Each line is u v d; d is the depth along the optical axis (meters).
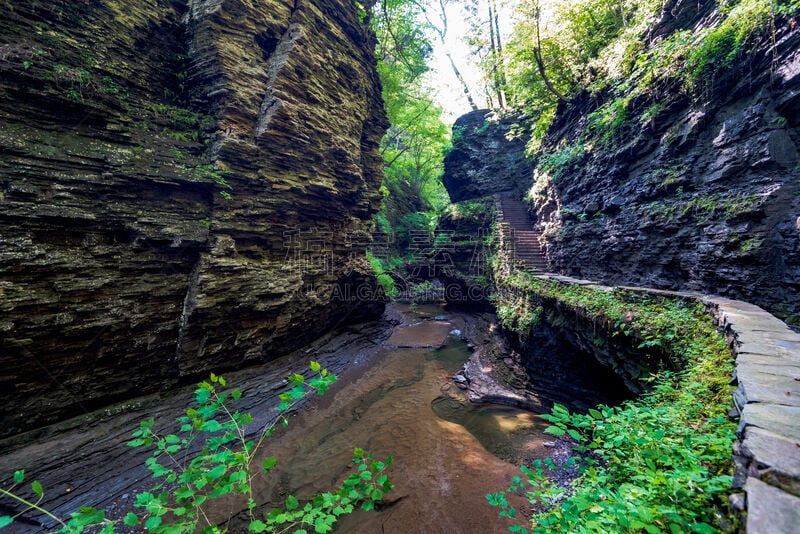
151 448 7.21
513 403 10.71
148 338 8.18
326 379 2.46
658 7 9.55
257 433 8.49
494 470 7.52
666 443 2.71
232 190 9.62
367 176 17.08
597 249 11.46
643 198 9.23
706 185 7.35
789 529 1.33
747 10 6.27
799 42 5.64
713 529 1.74
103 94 7.82
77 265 7.10
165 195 8.53
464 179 25.55
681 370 4.65
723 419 2.80
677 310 5.81
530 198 19.64
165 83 9.57
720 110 7.24
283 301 10.87
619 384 7.81
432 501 6.61
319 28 12.14
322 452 8.12
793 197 5.61
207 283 8.80
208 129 9.63
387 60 24.48
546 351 10.52
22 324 6.39
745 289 6.05
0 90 6.55
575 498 2.29
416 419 9.77
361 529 6.02
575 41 13.83
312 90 11.59
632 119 9.97
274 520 2.20
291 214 11.49
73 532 1.75
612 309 6.97
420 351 15.69
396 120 26.48
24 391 6.61
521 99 18.61
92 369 7.45
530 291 11.78
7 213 6.29
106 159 7.57
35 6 7.16
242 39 10.08
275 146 10.50
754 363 3.05
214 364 9.39
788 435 1.91
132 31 8.79
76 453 6.66
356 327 16.88
